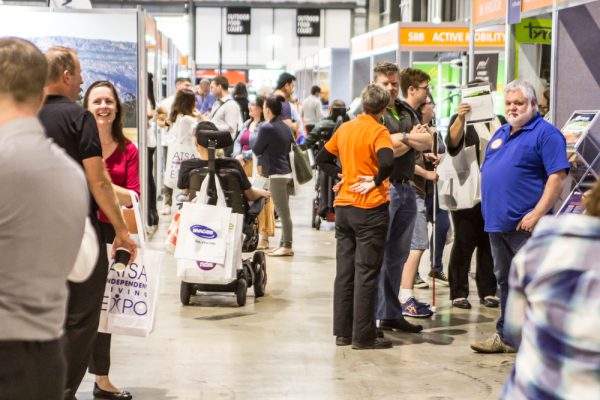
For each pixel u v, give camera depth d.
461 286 6.96
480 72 11.21
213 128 6.66
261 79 35.59
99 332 4.53
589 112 5.82
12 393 2.31
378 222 5.52
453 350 5.67
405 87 6.22
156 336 5.98
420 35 11.84
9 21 8.81
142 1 34.59
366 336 5.64
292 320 6.51
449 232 8.08
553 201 5.10
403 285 6.67
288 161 9.34
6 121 2.32
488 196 5.36
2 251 2.25
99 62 8.98
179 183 6.69
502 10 7.27
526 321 2.03
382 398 4.70
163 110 12.38
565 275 1.95
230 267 6.46
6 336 2.27
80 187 2.37
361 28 35.41
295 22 35.31
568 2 6.10
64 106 3.69
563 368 1.94
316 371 5.18
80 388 4.80
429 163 6.90
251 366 5.27
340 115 10.84
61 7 8.91
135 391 4.77
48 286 2.31
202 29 35.31
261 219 9.86
